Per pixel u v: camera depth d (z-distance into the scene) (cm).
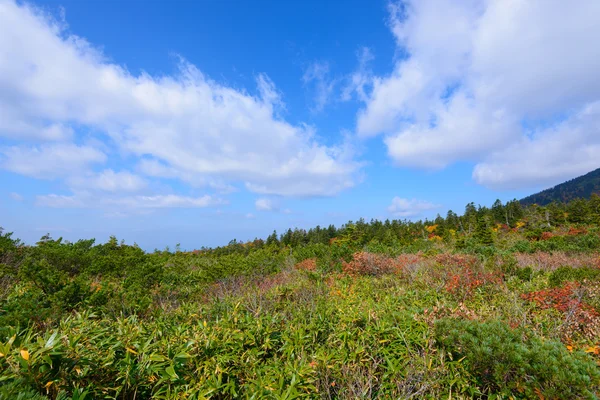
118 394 233
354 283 736
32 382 187
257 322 330
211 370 259
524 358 258
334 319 387
